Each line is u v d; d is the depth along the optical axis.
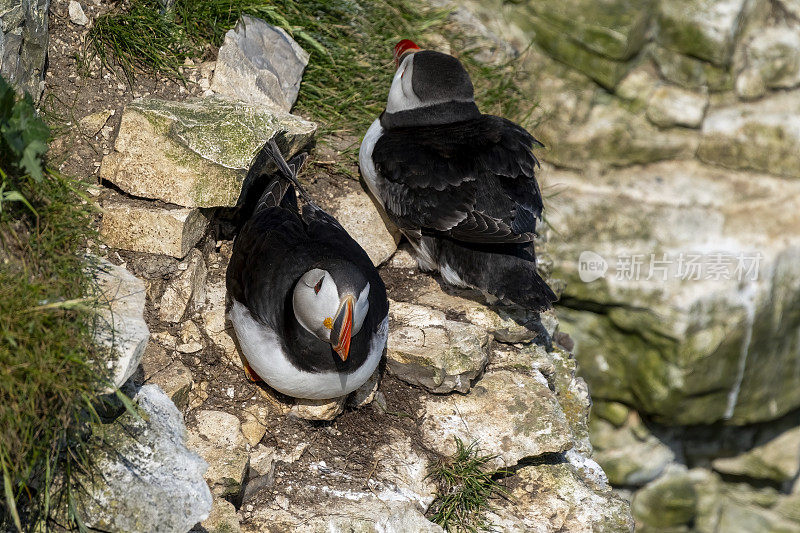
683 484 10.25
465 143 5.67
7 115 3.78
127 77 5.55
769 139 9.56
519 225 5.47
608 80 9.39
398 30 7.79
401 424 5.14
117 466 3.95
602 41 9.22
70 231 4.21
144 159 5.04
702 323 9.21
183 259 5.01
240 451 4.41
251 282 4.47
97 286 4.14
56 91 5.24
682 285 9.22
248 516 4.39
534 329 5.90
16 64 4.72
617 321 9.46
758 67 9.73
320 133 6.50
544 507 5.09
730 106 9.76
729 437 10.27
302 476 4.66
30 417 3.59
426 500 4.79
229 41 6.08
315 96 6.73
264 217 4.81
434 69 5.91
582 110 9.48
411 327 5.44
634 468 10.08
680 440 10.18
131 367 3.93
